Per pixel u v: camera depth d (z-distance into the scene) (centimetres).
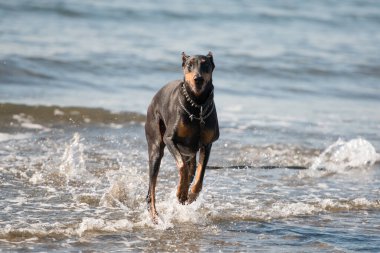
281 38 2903
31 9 2855
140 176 1195
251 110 1809
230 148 1422
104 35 2591
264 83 2184
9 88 1831
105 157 1309
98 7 3031
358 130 1641
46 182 1132
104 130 1530
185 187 946
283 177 1241
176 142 952
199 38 2717
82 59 2170
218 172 1250
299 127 1647
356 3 3950
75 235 888
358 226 982
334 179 1250
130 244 870
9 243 843
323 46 2809
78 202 1041
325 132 1605
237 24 3112
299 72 2338
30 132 1463
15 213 963
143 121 1633
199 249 864
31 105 1650
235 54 2489
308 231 952
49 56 2145
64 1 3033
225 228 954
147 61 2252
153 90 1958
